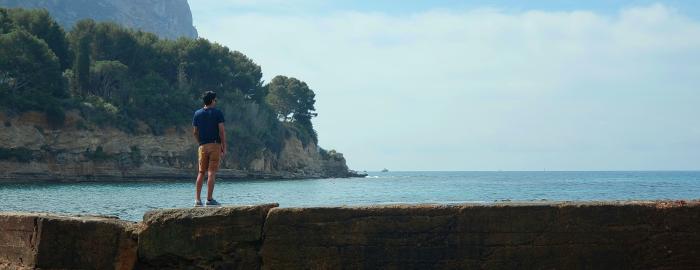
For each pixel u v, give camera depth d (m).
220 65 105.50
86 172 78.75
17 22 86.38
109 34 97.00
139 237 8.28
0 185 65.56
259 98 114.69
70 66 91.25
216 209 8.21
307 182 102.06
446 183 106.50
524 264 7.68
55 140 76.31
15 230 8.77
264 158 108.00
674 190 72.31
